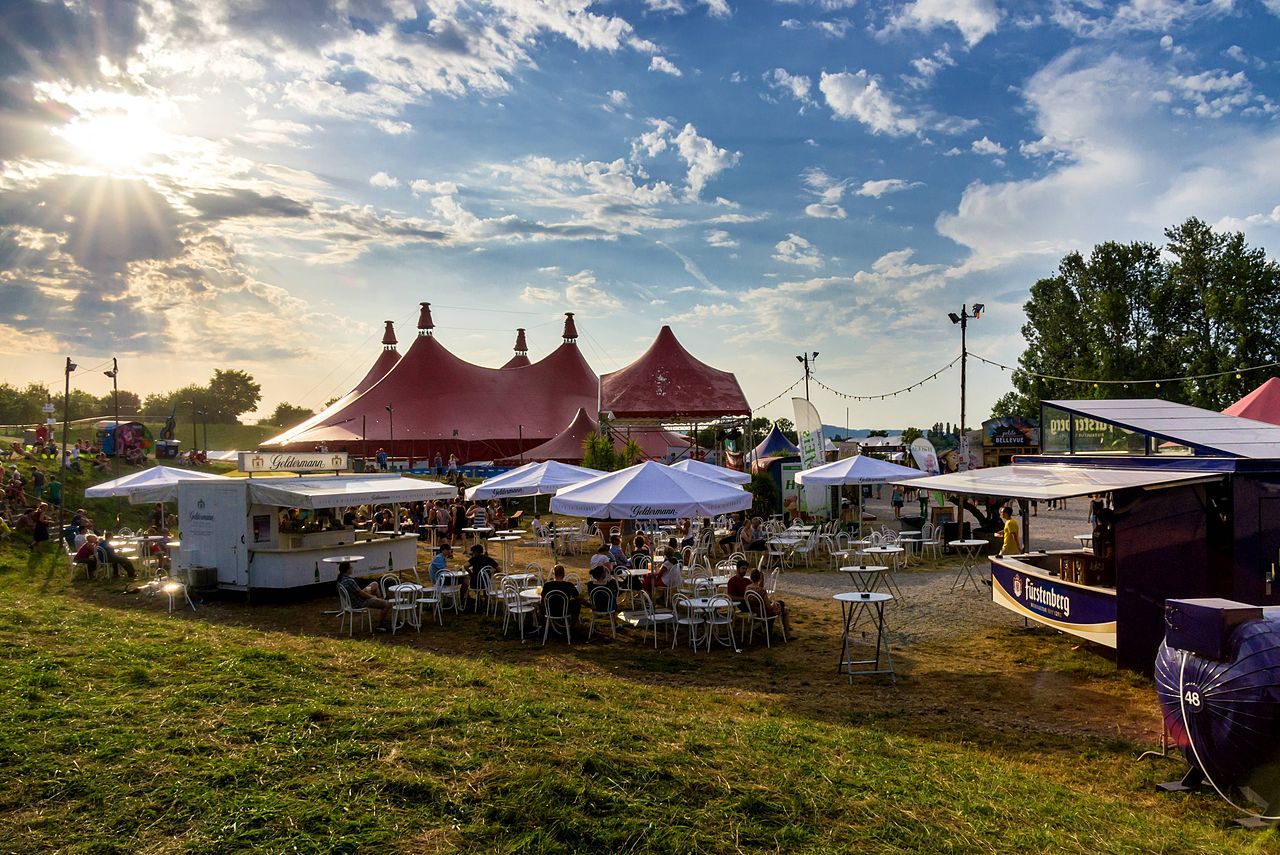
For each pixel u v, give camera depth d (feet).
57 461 113.70
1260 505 27.71
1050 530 76.69
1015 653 34.65
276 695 20.42
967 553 65.36
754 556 63.72
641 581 44.88
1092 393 148.77
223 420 449.89
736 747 18.85
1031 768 21.43
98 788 14.05
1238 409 66.49
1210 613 18.81
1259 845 16.88
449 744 16.87
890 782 17.57
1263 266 145.28
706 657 34.94
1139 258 158.61
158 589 51.80
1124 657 30.76
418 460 190.80
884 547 54.90
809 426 79.51
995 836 15.29
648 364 140.97
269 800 13.84
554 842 13.06
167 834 12.78
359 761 15.76
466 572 47.11
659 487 40.47
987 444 88.12
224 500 49.88
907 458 107.04
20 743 15.66
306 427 198.29
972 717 26.23
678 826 14.01
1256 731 17.76
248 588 48.83
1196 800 19.36
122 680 21.04
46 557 67.56
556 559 66.74
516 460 156.97
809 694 29.09
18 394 320.70
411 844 12.76
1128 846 15.53
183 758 15.40
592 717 20.47
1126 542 30.83
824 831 14.56
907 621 41.47
